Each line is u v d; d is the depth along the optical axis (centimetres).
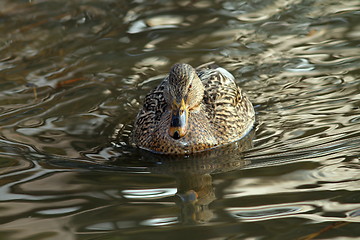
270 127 1217
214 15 1745
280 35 1611
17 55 1558
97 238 819
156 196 948
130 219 869
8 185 988
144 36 1636
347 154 1040
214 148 1172
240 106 1262
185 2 1839
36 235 828
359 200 878
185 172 1051
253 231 818
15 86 1411
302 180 959
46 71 1476
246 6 1797
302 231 809
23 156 1107
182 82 1124
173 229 837
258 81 1406
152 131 1167
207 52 1544
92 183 996
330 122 1195
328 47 1530
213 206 900
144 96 1370
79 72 1469
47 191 964
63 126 1246
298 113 1258
